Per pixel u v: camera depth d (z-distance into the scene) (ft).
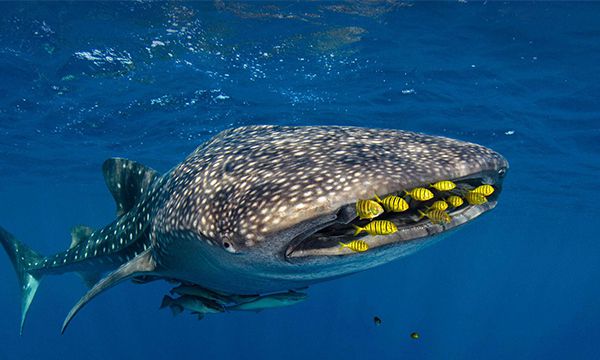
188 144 70.33
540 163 70.03
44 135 64.90
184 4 33.12
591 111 48.08
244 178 9.64
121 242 16.62
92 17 34.65
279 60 41.68
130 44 38.68
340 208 8.45
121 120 58.23
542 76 41.98
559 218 125.18
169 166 87.61
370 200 8.22
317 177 8.70
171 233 11.07
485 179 9.64
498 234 184.55
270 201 8.64
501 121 53.62
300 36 37.50
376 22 35.42
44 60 41.39
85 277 21.25
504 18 33.99
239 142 11.69
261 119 57.67
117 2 32.89
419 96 48.52
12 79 45.57
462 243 233.76
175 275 13.33
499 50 38.42
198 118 57.62
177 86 47.60
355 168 8.79
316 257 8.84
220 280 11.90
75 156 78.84
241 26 36.01
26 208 155.74
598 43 35.45
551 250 232.94
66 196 129.49
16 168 89.35
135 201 16.49
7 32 36.73
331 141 10.48
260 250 9.00
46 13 34.19
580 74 40.68
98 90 48.21
